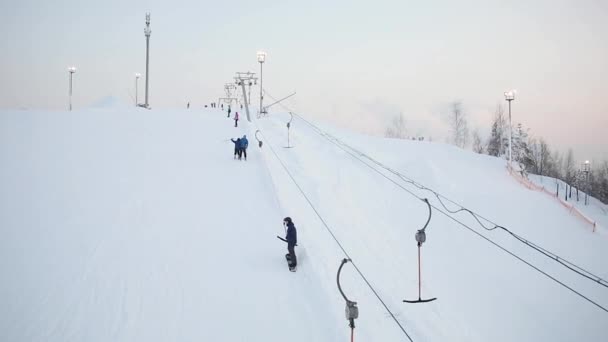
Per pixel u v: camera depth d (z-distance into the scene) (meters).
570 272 18.16
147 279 11.66
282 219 16.23
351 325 8.38
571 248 21.41
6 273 11.55
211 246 13.75
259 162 23.48
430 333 10.52
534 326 12.55
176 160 23.03
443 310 11.92
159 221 15.30
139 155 23.47
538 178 66.50
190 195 17.97
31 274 11.59
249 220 15.89
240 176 20.81
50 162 20.86
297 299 11.16
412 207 21.44
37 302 10.48
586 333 13.02
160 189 18.41
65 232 13.97
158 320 10.05
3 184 17.50
